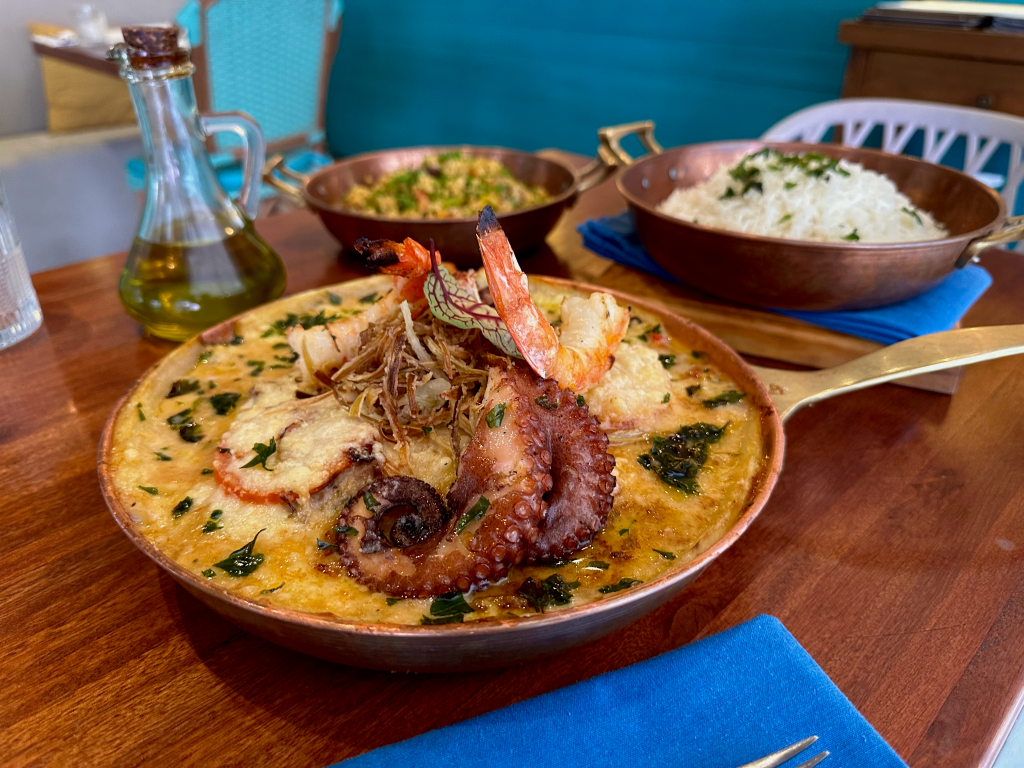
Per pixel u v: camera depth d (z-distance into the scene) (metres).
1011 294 0.50
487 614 0.23
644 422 0.31
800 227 0.49
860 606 0.28
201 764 0.23
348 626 0.20
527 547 0.24
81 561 0.30
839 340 0.43
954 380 0.39
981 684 0.25
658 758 0.22
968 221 0.48
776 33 1.07
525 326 0.26
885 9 0.92
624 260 0.54
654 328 0.38
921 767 0.22
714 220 0.52
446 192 0.63
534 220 0.51
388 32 1.62
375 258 0.29
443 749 0.22
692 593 0.28
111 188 1.33
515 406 0.25
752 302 0.45
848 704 0.23
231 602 0.21
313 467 0.27
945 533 0.31
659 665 0.24
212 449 0.31
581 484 0.25
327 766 0.22
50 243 1.25
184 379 0.35
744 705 0.23
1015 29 0.84
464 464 0.25
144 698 0.24
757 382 0.32
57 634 0.27
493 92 1.49
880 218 0.49
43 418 0.38
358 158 0.67
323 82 1.44
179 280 0.43
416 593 0.24
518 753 0.22
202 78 1.18
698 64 1.17
